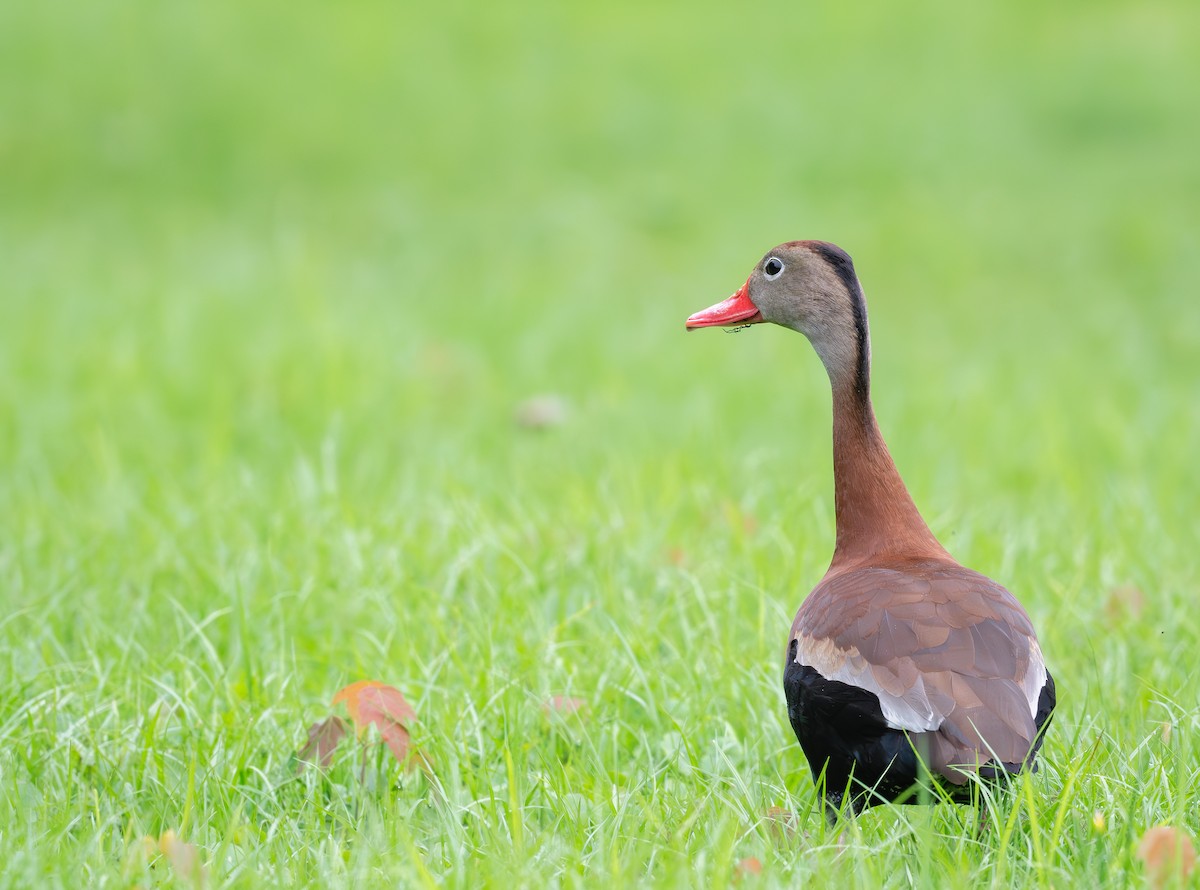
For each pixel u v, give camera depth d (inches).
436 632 326.3
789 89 1090.1
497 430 524.4
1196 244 821.9
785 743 287.9
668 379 592.4
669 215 887.1
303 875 231.1
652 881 224.4
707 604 338.0
